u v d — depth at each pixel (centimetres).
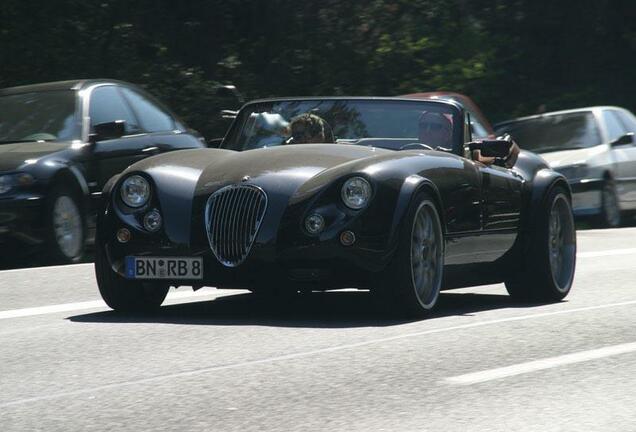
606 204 4153
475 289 2250
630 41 6056
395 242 1647
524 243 2000
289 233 1639
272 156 1728
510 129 4309
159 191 1700
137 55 4759
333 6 5325
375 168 1666
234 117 2006
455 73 5509
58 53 4538
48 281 2172
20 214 2500
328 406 1189
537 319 1755
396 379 1312
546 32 6072
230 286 1677
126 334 1590
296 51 5228
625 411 1184
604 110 4312
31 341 1552
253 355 1437
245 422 1125
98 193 2677
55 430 1102
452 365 1391
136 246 1695
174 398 1222
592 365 1405
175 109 4719
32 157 2561
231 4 5144
